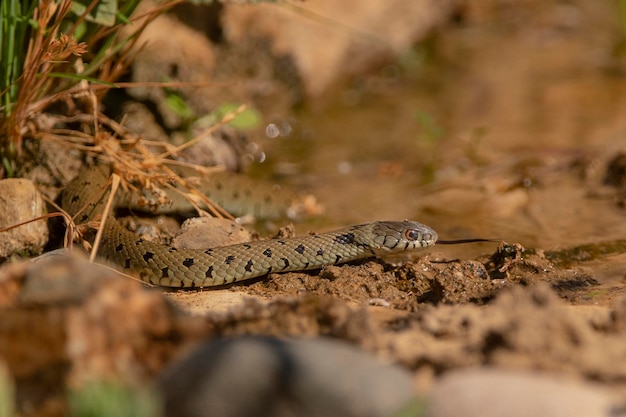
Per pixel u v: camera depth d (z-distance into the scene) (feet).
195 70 49.16
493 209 42.34
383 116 57.11
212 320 24.40
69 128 40.42
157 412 19.56
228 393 19.74
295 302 25.03
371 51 64.03
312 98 58.75
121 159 37.73
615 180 44.68
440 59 66.54
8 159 37.42
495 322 23.56
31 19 35.99
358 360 20.61
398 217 41.73
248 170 48.32
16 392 21.22
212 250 33.58
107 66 39.27
